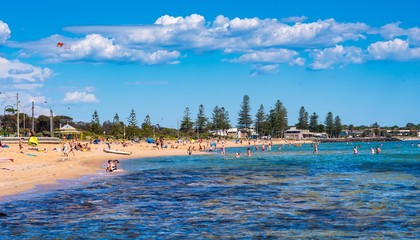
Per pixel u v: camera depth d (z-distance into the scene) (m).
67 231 20.39
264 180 42.81
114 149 115.06
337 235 19.69
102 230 20.66
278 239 19.09
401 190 34.00
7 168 46.22
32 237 19.30
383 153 113.81
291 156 102.75
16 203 27.61
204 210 25.78
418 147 169.12
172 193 33.00
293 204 27.73
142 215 24.22
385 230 20.55
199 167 64.06
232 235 19.78
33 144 86.94
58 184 36.94
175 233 20.16
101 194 32.16
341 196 31.05
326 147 180.50
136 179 43.81
